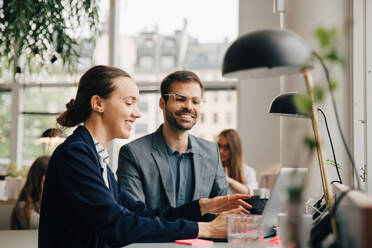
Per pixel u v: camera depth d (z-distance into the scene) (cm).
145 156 239
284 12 373
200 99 249
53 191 173
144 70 688
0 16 304
